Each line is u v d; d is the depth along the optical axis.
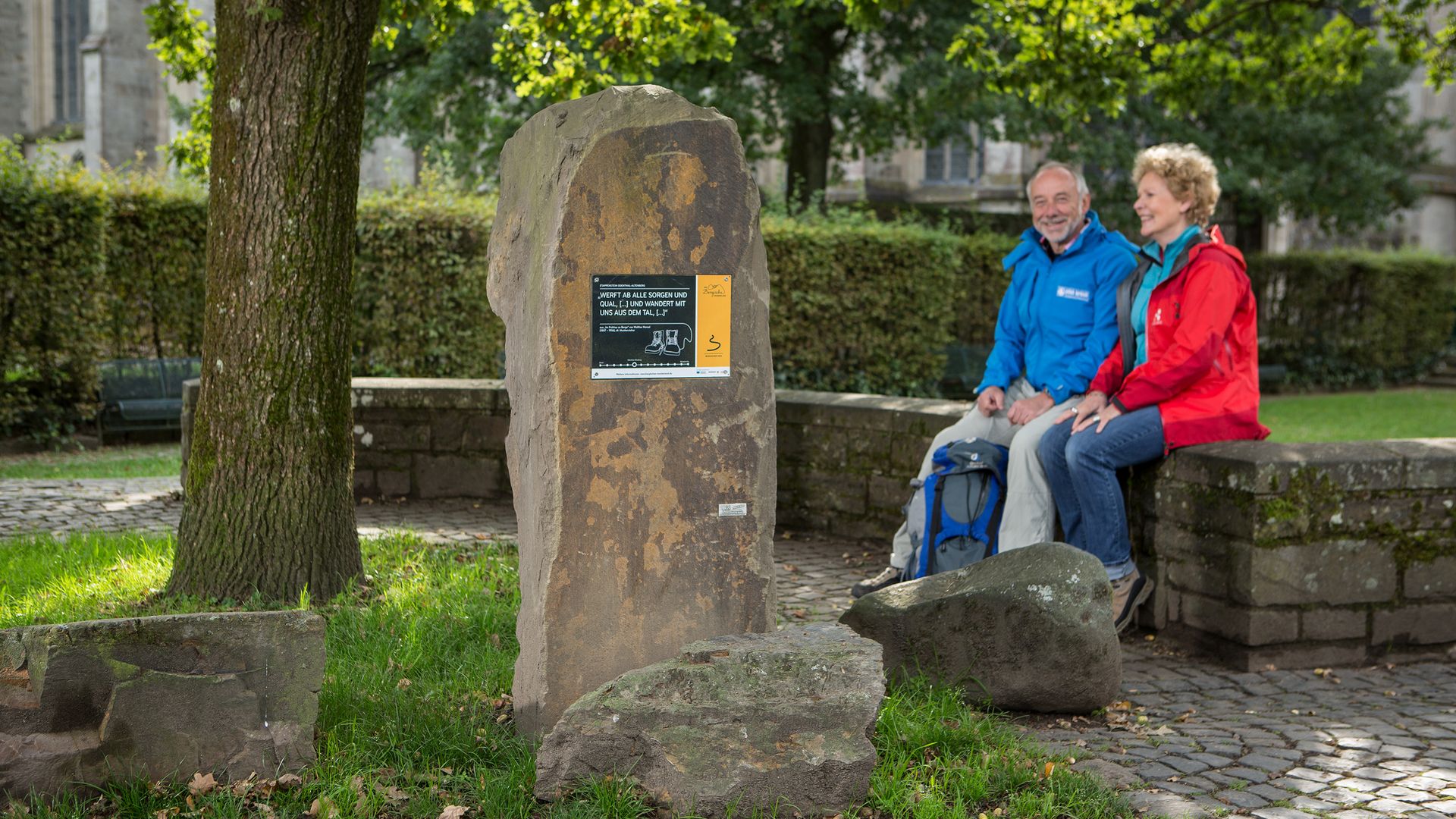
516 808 3.30
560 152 3.70
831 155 21.95
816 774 3.38
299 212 5.68
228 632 3.41
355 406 9.08
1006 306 6.32
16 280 12.89
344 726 3.81
